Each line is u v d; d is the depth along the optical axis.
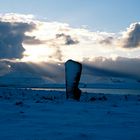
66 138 7.29
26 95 21.22
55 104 15.26
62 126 8.97
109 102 17.89
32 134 7.67
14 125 8.96
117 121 10.17
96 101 18.56
